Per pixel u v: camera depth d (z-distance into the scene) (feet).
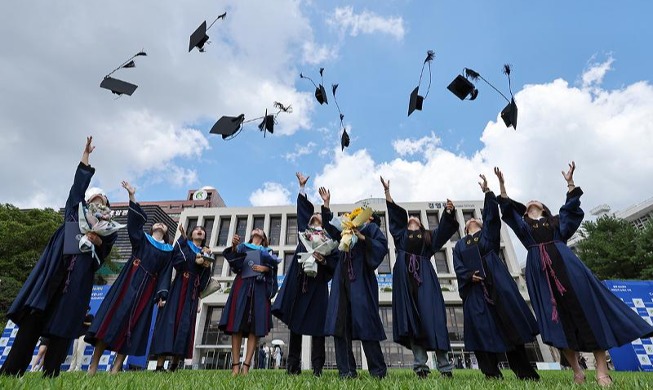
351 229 12.98
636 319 10.04
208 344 99.25
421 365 14.17
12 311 10.47
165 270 15.75
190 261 18.43
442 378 11.28
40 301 10.62
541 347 90.68
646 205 128.16
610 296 10.73
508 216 13.10
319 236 15.17
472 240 15.58
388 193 16.17
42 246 75.51
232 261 16.15
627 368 32.04
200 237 19.49
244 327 15.02
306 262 14.21
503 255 114.73
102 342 13.34
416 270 14.61
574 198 12.01
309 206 16.14
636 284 34.53
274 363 77.46
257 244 17.74
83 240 11.62
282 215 131.34
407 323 13.73
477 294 14.53
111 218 13.01
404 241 15.35
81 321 11.56
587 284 10.79
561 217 12.16
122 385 7.36
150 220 145.89
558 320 11.00
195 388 7.30
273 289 16.66
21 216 79.87
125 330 13.79
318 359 14.17
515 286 14.19
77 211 12.19
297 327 14.20
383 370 11.46
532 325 13.73
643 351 32.53
